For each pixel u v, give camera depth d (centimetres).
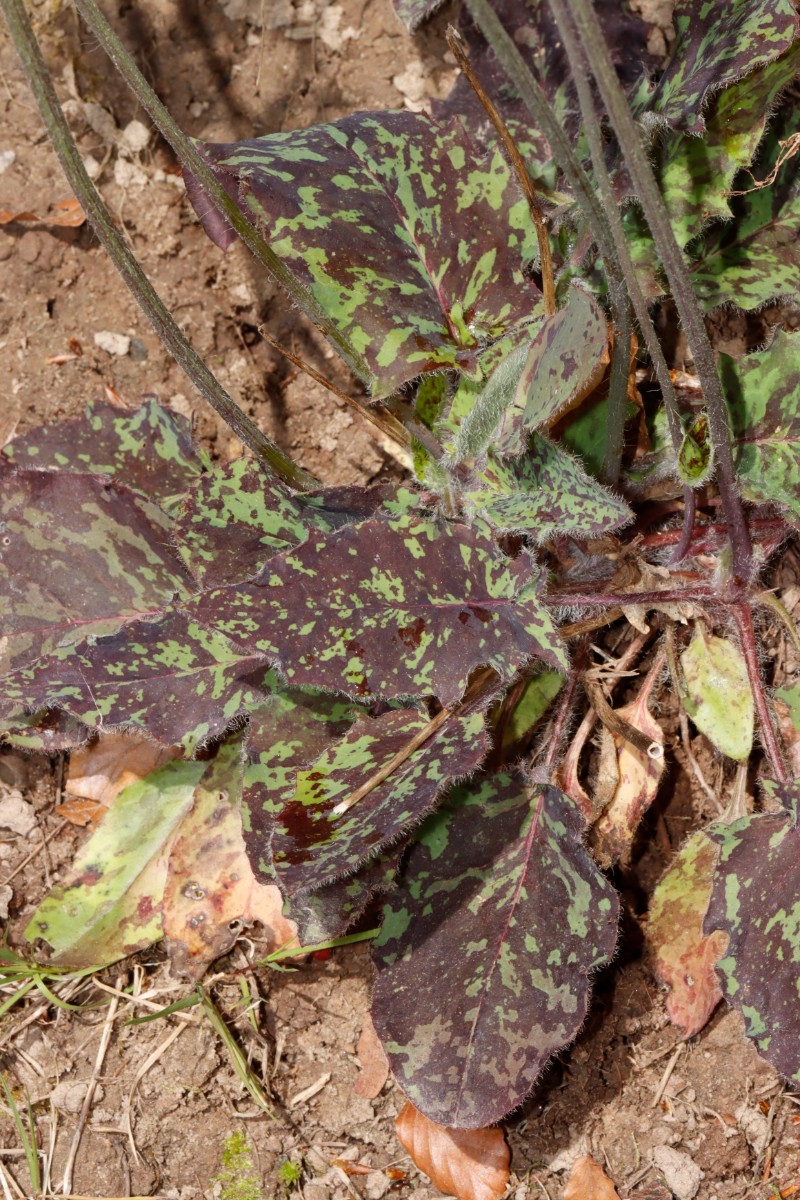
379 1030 89
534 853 90
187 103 98
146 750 94
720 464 89
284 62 98
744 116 91
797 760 93
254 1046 93
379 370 89
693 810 95
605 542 92
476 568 88
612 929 89
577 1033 90
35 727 91
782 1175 92
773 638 95
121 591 91
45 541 91
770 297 93
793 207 94
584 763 95
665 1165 92
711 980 91
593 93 94
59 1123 92
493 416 88
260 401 97
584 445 92
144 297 86
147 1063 92
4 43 98
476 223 91
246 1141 92
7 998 93
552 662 87
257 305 97
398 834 87
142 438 93
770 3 90
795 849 89
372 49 98
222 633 86
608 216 84
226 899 92
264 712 90
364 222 90
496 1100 88
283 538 90
